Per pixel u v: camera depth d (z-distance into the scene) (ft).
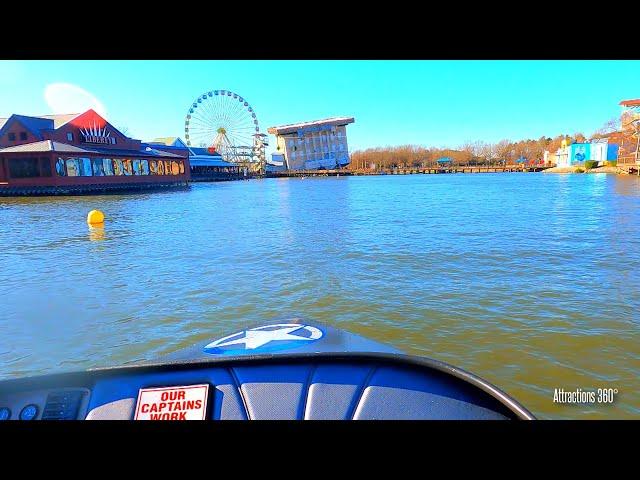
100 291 26.11
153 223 62.34
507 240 41.57
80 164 135.85
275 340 9.47
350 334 9.93
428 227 52.16
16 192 125.49
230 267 32.04
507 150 386.52
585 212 65.21
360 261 33.19
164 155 187.73
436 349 17.02
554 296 23.27
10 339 19.02
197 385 6.70
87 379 6.94
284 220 63.93
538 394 13.56
